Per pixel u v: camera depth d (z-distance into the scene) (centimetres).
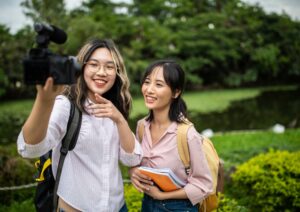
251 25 2175
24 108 1283
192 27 2111
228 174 495
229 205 305
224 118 1290
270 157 426
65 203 175
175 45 2033
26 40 1441
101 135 175
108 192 174
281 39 2302
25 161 433
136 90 1712
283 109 1526
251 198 403
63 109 168
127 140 177
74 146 171
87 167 173
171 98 202
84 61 178
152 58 1927
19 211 371
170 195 193
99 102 171
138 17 1962
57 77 116
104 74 179
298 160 408
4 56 1433
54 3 1476
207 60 2045
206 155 204
